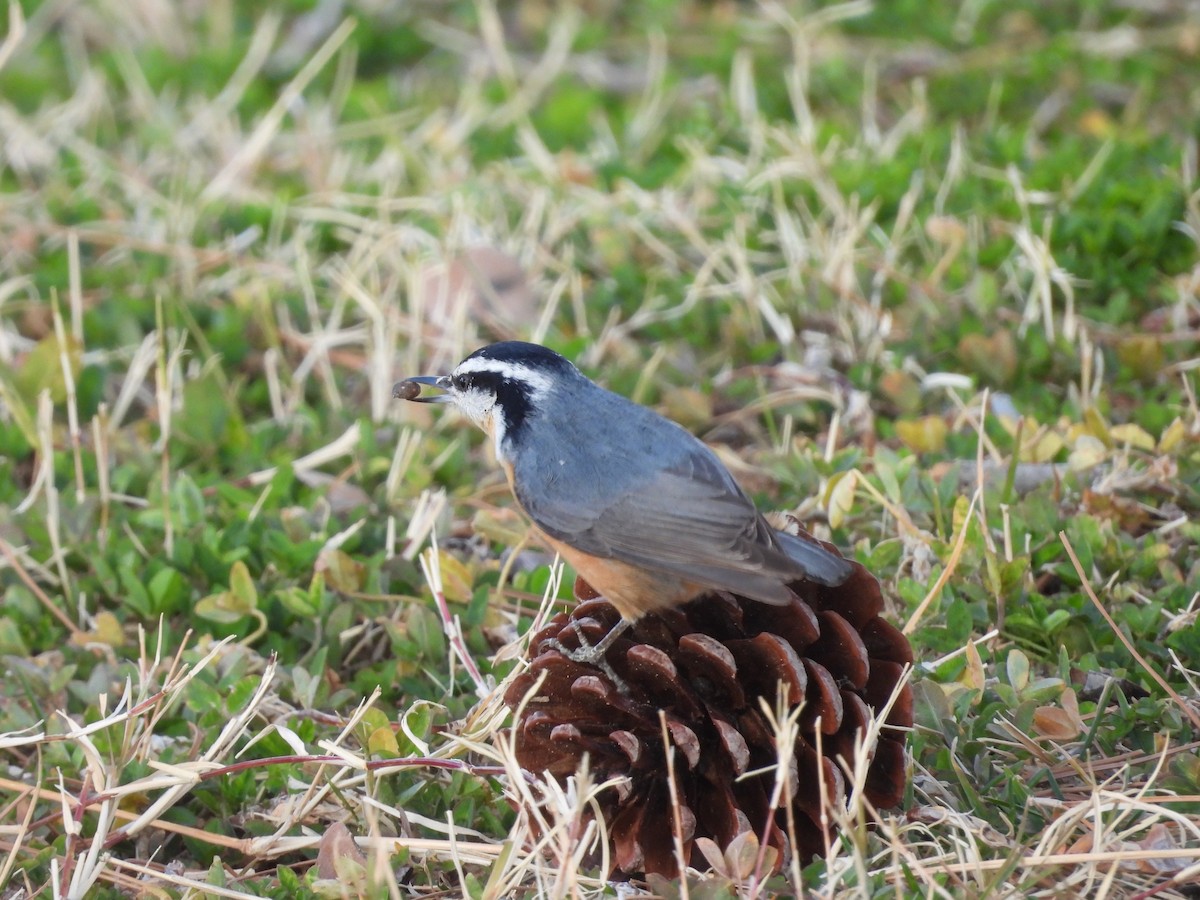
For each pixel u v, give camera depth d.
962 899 6.71
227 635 9.55
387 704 8.87
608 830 7.15
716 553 7.31
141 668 8.23
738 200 14.27
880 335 12.23
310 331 13.34
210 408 11.60
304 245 14.30
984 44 17.34
